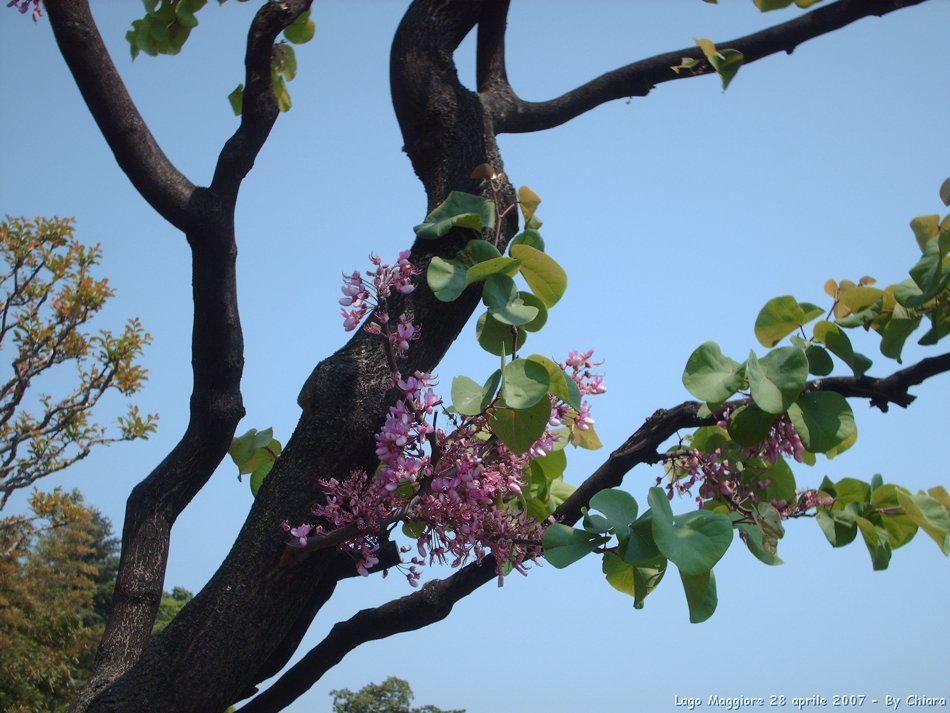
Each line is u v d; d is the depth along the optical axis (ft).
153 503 10.30
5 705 57.47
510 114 11.27
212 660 8.27
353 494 8.25
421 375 8.14
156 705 8.15
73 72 9.26
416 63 9.89
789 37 11.94
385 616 10.06
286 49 13.43
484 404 7.82
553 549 8.06
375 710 52.11
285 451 8.92
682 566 7.36
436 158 9.74
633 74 11.88
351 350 9.00
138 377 41.65
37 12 9.72
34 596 61.16
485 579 10.00
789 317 9.45
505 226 9.48
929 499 9.43
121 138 9.39
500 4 11.63
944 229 9.70
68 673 61.72
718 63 10.87
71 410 40.75
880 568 9.45
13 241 40.37
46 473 41.06
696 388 8.54
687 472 9.79
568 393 7.93
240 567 8.49
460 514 7.98
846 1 11.73
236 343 10.14
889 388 9.06
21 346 40.78
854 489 9.84
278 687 10.25
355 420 8.68
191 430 10.37
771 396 8.29
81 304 41.09
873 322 9.85
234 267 10.00
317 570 8.68
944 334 9.51
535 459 10.14
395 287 8.58
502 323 8.61
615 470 9.70
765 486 9.53
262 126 10.09
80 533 66.13
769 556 9.34
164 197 9.53
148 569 10.02
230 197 9.89
